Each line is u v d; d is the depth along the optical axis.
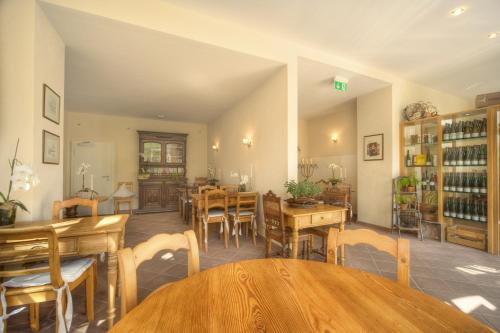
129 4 2.34
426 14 2.51
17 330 1.59
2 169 1.91
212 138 7.07
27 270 1.31
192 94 4.61
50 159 2.29
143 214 5.81
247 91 4.43
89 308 1.70
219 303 0.77
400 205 3.95
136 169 6.64
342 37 3.01
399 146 4.16
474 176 3.31
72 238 1.59
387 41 3.07
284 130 3.33
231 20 2.75
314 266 1.09
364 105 4.65
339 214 2.62
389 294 0.83
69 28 2.43
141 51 2.93
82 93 4.56
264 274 1.00
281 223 2.43
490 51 3.28
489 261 2.79
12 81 1.95
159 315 0.70
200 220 3.26
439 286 2.18
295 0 2.37
